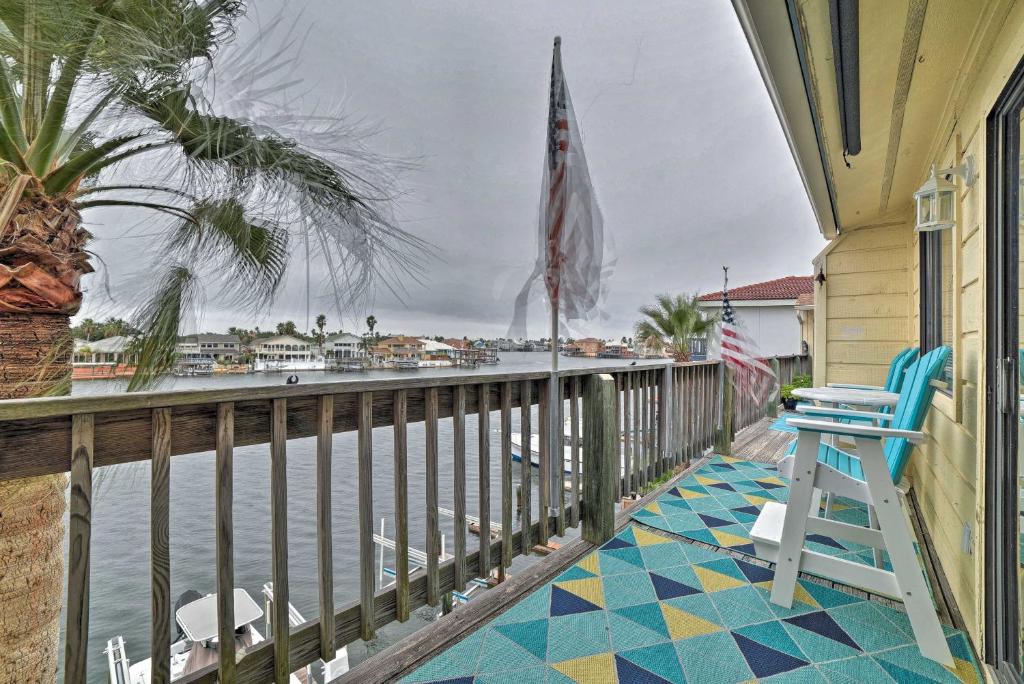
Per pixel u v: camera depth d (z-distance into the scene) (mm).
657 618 1936
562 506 2537
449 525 7949
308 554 6684
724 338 5586
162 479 1165
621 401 3162
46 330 1775
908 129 2723
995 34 1657
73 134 1740
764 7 1615
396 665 1651
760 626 1884
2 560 1510
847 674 1617
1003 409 1601
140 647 3451
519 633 1837
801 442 2018
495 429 7879
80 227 1890
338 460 7082
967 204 2084
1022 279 1540
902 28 1765
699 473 3936
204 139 1884
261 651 1347
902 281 4598
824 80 2086
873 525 2549
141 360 2035
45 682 1630
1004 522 1586
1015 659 1501
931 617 1709
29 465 992
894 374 3475
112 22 1511
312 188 2143
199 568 4270
